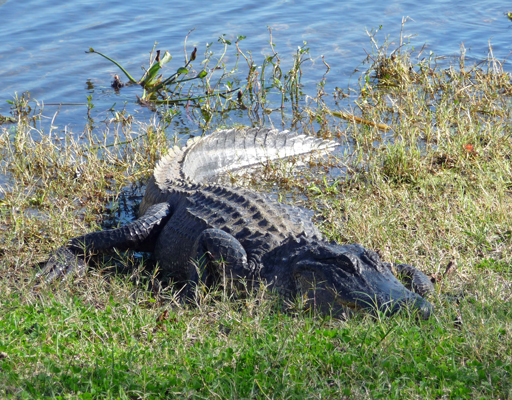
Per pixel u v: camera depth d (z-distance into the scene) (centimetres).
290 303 1756
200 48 4628
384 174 2872
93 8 5497
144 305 1825
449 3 5831
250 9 5600
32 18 5166
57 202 2656
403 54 4453
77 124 3553
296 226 2030
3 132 3250
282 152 3256
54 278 2016
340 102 3866
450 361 1335
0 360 1362
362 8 5678
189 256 2053
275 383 1270
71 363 1355
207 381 1284
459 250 2114
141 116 3684
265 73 4297
